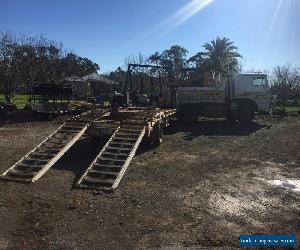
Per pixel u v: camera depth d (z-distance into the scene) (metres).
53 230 6.65
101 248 6.03
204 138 16.97
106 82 48.16
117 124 12.91
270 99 23.59
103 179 9.43
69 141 11.61
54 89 23.88
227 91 23.09
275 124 22.69
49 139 11.85
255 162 12.12
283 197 8.66
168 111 17.88
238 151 13.93
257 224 7.07
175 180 9.84
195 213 7.54
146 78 30.81
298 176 10.50
